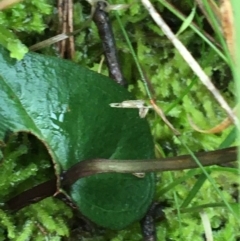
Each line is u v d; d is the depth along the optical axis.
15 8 0.09
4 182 0.09
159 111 0.08
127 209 0.08
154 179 0.08
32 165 0.09
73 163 0.08
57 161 0.08
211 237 0.09
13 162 0.09
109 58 0.09
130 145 0.08
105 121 0.08
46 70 0.08
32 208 0.09
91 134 0.08
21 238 0.09
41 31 0.09
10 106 0.08
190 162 0.07
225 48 0.07
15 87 0.08
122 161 0.08
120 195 0.08
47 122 0.08
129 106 0.08
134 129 0.08
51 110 0.08
